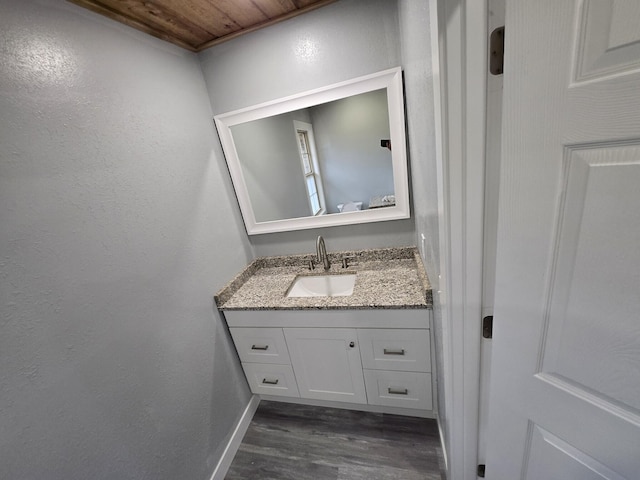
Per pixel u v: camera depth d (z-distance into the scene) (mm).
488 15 513
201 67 1597
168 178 1280
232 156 1729
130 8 1062
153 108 1228
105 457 908
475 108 574
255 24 1429
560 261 520
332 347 1529
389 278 1583
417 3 815
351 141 1583
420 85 897
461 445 989
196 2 1131
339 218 1764
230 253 1720
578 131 434
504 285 617
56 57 855
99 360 913
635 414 494
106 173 987
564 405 602
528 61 448
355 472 1383
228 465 1505
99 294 928
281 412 1789
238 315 1571
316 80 1499
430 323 1334
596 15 375
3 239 700
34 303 751
